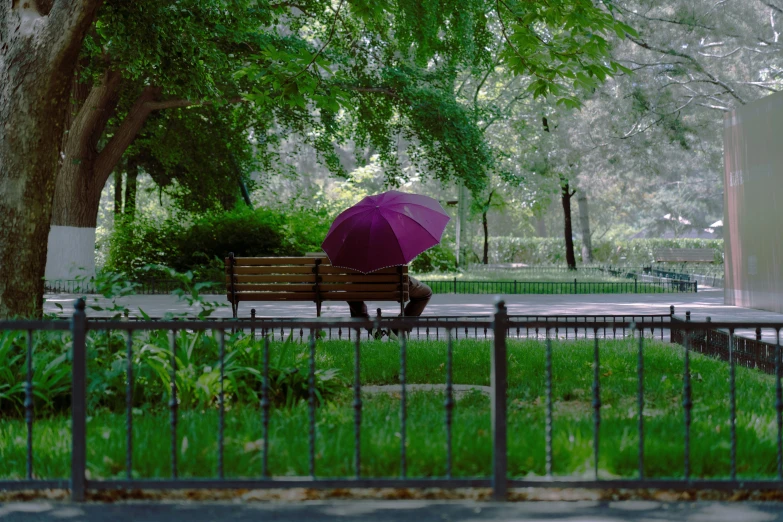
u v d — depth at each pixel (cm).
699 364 928
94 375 663
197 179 3216
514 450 530
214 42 2138
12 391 645
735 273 2000
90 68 2247
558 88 1119
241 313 1723
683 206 6469
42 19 809
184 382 675
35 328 481
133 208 3272
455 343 1100
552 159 3484
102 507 465
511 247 5653
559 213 7388
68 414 662
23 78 807
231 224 2950
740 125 1958
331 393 741
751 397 735
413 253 1130
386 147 2906
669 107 3216
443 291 2625
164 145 3034
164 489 482
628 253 5422
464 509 460
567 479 466
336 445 539
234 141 3077
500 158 3378
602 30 1057
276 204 3934
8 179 817
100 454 529
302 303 2069
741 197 1955
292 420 614
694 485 466
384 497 486
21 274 824
